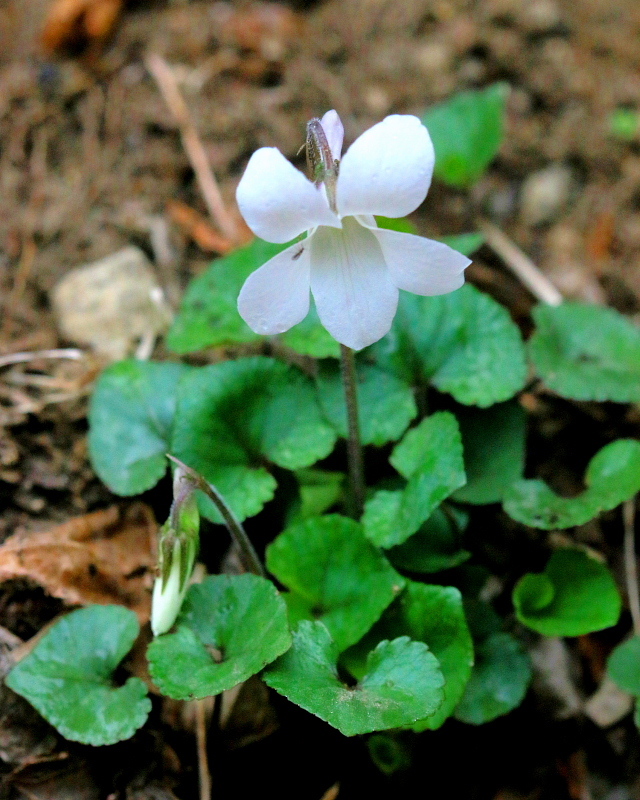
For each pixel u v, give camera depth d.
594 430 0.22
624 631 0.21
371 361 0.21
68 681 0.18
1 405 0.21
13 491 0.20
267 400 0.20
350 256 0.17
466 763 0.20
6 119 0.24
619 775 0.20
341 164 0.16
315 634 0.18
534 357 0.21
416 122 0.16
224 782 0.19
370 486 0.21
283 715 0.19
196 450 0.20
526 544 0.21
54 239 0.23
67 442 0.21
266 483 0.20
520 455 0.20
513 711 0.20
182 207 0.24
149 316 0.23
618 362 0.21
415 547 0.20
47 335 0.22
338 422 0.20
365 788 0.20
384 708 0.17
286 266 0.17
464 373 0.20
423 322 0.21
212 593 0.18
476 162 0.24
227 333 0.21
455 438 0.19
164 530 0.18
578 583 0.20
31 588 0.19
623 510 0.21
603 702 0.20
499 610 0.21
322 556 0.19
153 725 0.19
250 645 0.18
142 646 0.19
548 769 0.20
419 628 0.19
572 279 0.24
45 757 0.18
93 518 0.20
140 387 0.21
